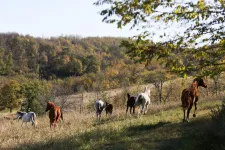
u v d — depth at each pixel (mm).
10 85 59594
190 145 9664
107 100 37500
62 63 111188
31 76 107688
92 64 104938
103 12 5785
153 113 19281
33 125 21625
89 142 11344
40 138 13555
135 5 5672
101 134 12555
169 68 6555
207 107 18250
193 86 14492
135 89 36719
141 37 5980
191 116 15742
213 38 6145
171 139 10992
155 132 12367
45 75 110688
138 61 6285
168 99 34344
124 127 13875
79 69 104562
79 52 125500
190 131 11711
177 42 6102
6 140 14273
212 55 6266
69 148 10805
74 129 15195
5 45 129500
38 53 125375
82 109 38062
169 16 5961
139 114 18984
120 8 5676
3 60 115688
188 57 6387
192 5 5891
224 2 5820
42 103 39375
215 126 10461
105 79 66375
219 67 6344
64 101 38938
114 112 22891
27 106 40344
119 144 10898
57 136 13328
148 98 19359
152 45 6113
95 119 19703
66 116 23453
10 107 59062
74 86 67875
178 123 13859
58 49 130125
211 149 8906
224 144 8766
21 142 13031
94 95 43156
